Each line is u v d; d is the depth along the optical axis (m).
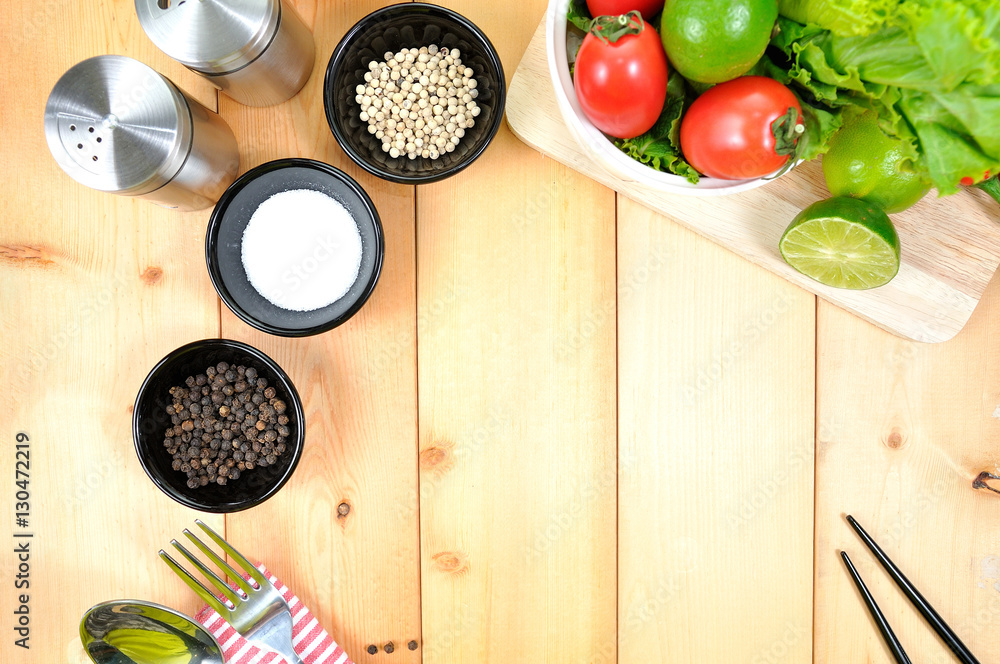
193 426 0.82
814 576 0.89
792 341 0.88
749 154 0.59
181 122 0.71
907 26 0.52
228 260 0.81
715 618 0.89
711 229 0.83
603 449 0.89
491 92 0.80
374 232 0.78
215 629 0.87
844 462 0.89
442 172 0.75
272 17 0.71
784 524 0.89
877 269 0.73
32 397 0.87
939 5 0.49
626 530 0.89
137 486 0.87
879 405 0.88
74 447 0.87
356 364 0.87
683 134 0.62
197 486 0.82
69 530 0.87
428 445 0.88
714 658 0.89
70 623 0.87
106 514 0.87
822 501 0.89
